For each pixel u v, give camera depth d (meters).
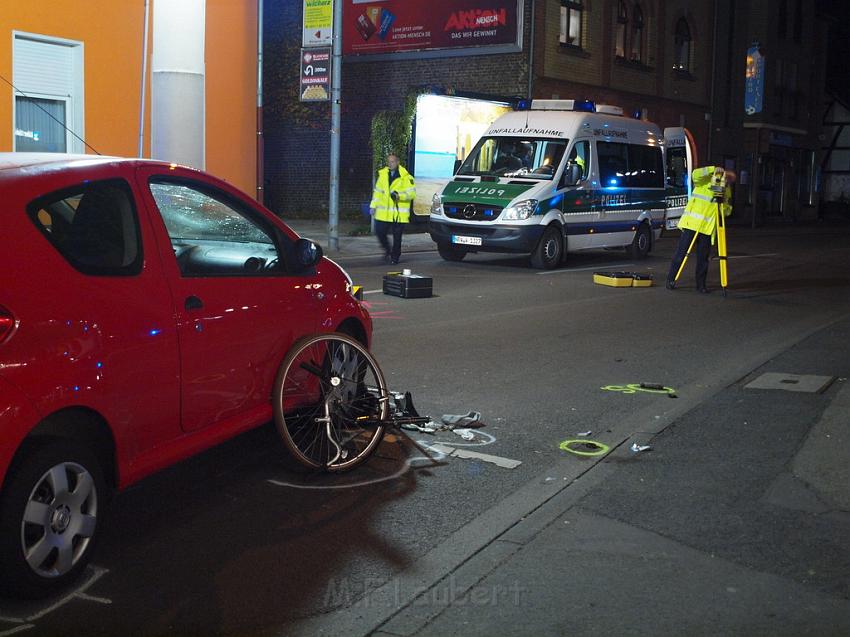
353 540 4.56
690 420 6.64
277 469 5.58
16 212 3.86
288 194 31.44
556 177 17.14
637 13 32.41
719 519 4.81
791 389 7.50
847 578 4.13
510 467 5.68
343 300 5.90
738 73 39.72
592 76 29.94
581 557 4.34
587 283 15.07
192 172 4.99
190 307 4.60
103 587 4.02
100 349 4.01
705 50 36.62
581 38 29.48
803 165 47.59
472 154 18.05
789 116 44.81
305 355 5.45
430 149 25.11
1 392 3.57
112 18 16.83
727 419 6.66
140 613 3.79
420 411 6.89
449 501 5.09
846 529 4.69
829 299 13.96
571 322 11.12
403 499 5.12
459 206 17.06
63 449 3.85
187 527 4.70
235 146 19.39
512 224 16.56
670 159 22.39
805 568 4.23
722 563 4.28
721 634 3.62
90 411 4.01
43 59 16.03
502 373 8.26
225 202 5.17
